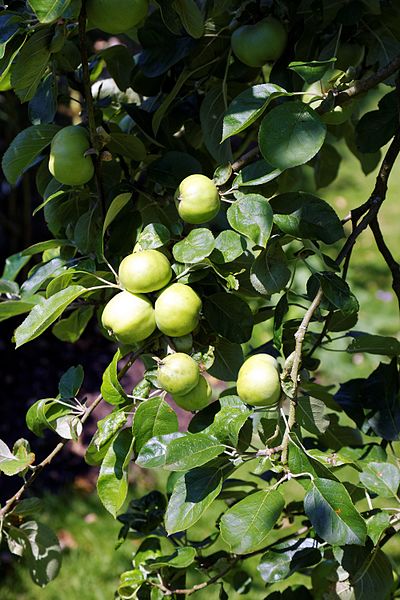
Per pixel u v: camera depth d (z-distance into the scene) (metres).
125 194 2.17
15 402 6.02
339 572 2.21
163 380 2.08
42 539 2.36
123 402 2.12
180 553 2.28
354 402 2.38
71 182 2.21
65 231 2.41
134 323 2.08
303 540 2.20
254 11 2.34
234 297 2.18
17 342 2.08
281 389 2.08
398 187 9.88
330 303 2.16
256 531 2.00
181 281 2.12
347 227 8.72
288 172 2.69
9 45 2.13
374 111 2.38
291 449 2.07
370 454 2.37
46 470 5.27
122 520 2.51
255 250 2.18
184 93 2.46
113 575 4.27
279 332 2.13
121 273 2.09
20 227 6.98
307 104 2.08
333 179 2.83
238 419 2.07
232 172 2.18
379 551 2.19
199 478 2.09
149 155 2.36
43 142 2.28
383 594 2.18
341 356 6.16
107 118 2.63
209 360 2.13
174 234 2.24
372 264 7.90
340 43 2.41
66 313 2.70
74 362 6.54
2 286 2.46
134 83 2.42
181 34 2.36
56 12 1.98
